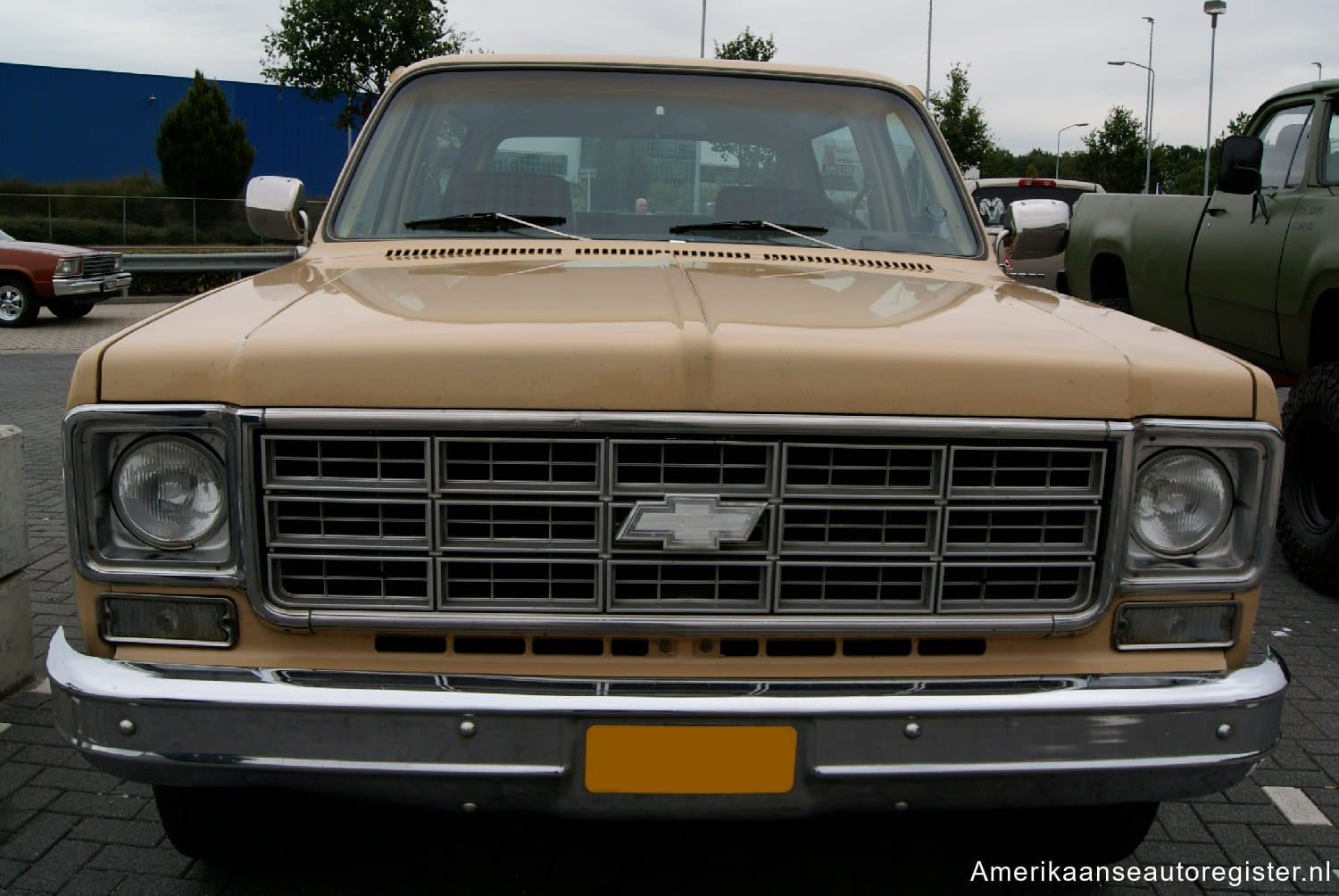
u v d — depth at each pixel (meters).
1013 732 2.04
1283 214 5.52
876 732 2.02
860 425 2.00
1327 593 5.04
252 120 40.84
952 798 2.09
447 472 2.03
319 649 2.12
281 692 1.99
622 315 2.19
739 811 2.04
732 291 2.49
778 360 2.00
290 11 29.80
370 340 2.03
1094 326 2.39
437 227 3.18
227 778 2.03
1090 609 2.14
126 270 16.94
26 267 15.25
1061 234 3.59
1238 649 2.23
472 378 1.99
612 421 1.98
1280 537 5.29
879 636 2.12
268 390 2.00
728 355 2.00
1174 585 2.15
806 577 2.11
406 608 2.07
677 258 2.96
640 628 2.06
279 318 2.21
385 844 2.87
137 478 2.06
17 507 3.81
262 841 2.65
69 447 2.04
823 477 2.06
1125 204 7.27
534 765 2.00
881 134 3.48
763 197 3.32
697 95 3.45
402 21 29.27
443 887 2.69
